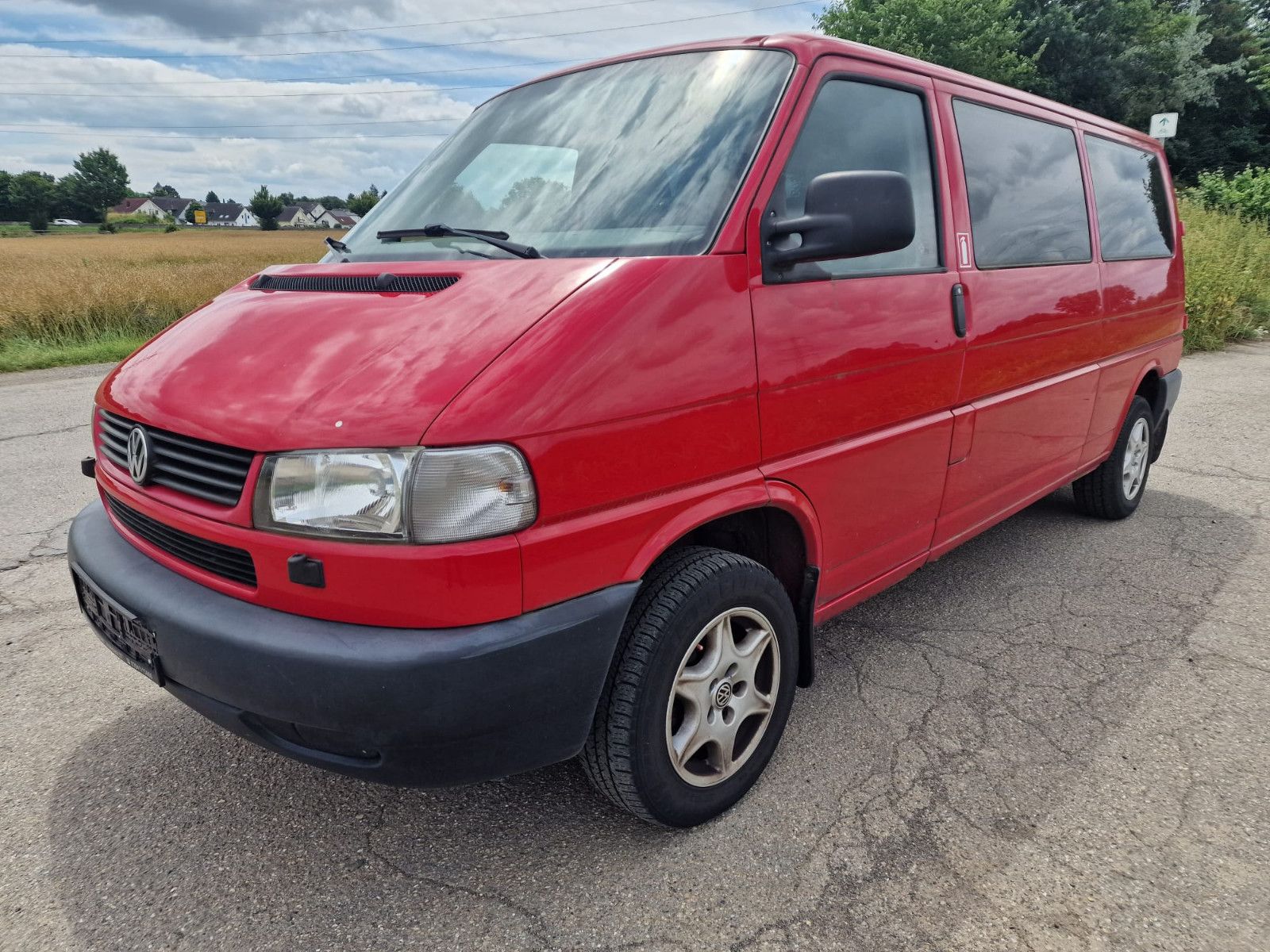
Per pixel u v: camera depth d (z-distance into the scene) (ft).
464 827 7.82
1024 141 11.76
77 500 17.04
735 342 7.20
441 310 6.61
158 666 6.77
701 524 7.24
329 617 6.03
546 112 9.43
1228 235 45.68
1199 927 6.61
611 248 7.45
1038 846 7.50
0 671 10.55
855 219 7.16
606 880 7.15
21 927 6.66
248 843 7.63
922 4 91.76
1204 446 21.17
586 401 6.21
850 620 12.04
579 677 6.42
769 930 6.61
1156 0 114.01
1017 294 10.87
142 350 8.35
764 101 8.05
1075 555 14.37
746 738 8.20
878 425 8.85
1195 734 9.21
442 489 5.73
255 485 6.11
